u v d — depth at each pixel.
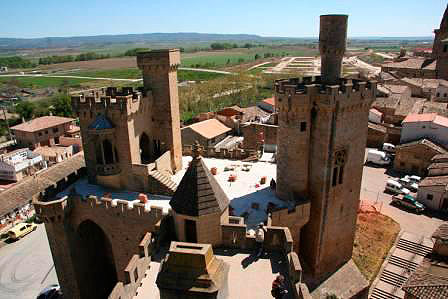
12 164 86.75
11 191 73.75
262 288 26.19
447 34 140.62
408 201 66.06
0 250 63.66
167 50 46.06
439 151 77.00
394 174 81.62
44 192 43.84
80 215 42.22
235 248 31.25
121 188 46.84
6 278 56.28
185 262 19.48
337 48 40.25
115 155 45.44
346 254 47.28
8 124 141.00
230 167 54.34
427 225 60.69
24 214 73.56
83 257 44.91
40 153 101.12
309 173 41.53
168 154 49.88
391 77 142.88
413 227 60.06
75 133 123.88
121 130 44.09
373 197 70.88
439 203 65.19
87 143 46.53
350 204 43.88
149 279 28.16
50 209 40.06
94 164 47.38
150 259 30.41
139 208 38.56
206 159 59.41
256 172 52.72
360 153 41.97
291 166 41.34
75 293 45.06
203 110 153.38
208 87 175.62
